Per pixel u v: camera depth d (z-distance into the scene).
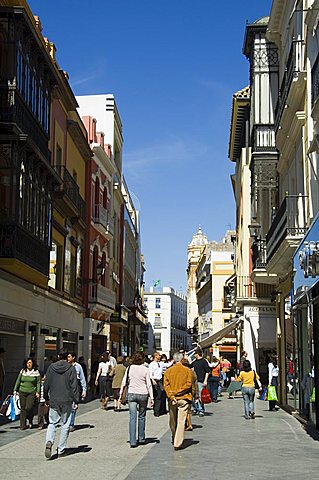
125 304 54.81
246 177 38.88
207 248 74.94
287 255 20.11
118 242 47.66
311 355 16.52
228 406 24.64
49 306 26.47
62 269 28.48
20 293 21.97
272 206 26.78
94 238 36.44
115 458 11.59
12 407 15.45
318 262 14.55
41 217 21.75
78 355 32.88
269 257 23.00
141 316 65.75
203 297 77.62
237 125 40.00
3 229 18.53
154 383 20.30
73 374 11.82
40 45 20.92
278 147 22.83
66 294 29.25
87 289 34.31
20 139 18.75
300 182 19.50
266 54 28.05
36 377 15.62
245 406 19.41
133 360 13.59
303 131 18.33
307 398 17.66
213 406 24.59
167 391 12.92
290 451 12.33
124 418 19.53
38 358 24.56
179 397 12.82
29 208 20.16
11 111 18.66
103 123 43.53
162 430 16.20
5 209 18.91
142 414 13.64
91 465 10.84
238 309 40.31
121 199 48.41
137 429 14.18
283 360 24.27
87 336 34.25
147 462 11.02
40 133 21.81
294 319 20.12
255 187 27.06
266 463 10.86
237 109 38.03
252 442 13.70
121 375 22.31
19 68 19.19
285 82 20.28
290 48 20.22
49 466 10.71
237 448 12.77
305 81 17.80
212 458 11.45
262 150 27.22
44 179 22.05
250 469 10.24
